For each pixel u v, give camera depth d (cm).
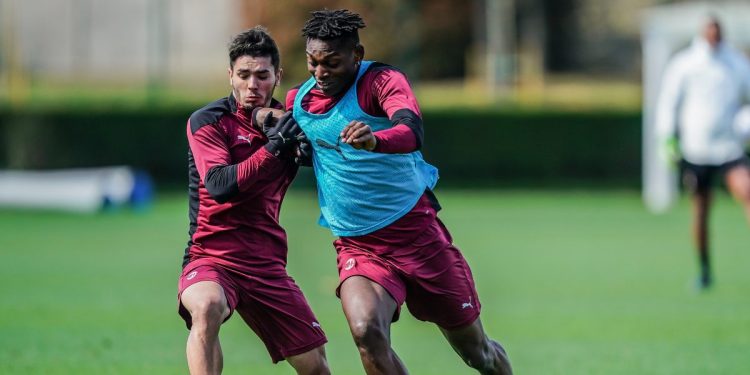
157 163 10225
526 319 3859
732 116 4534
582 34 18250
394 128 1988
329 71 2100
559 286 4672
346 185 2194
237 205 2202
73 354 3156
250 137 2239
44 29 17538
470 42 16488
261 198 2222
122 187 8256
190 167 2277
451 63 16612
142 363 3031
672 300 4284
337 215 2231
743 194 4475
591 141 10269
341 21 2095
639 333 3556
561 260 5550
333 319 3853
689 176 4528
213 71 16250
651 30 8269
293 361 2292
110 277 4897
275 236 2264
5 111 10044
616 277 4944
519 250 5950
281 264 2275
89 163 10144
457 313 2253
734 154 4500
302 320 2267
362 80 2138
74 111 10100
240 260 2220
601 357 3158
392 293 2177
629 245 6209
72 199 8106
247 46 2183
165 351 3219
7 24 14688
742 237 6575
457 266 2262
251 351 3316
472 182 10338
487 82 15425
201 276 2186
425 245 2220
